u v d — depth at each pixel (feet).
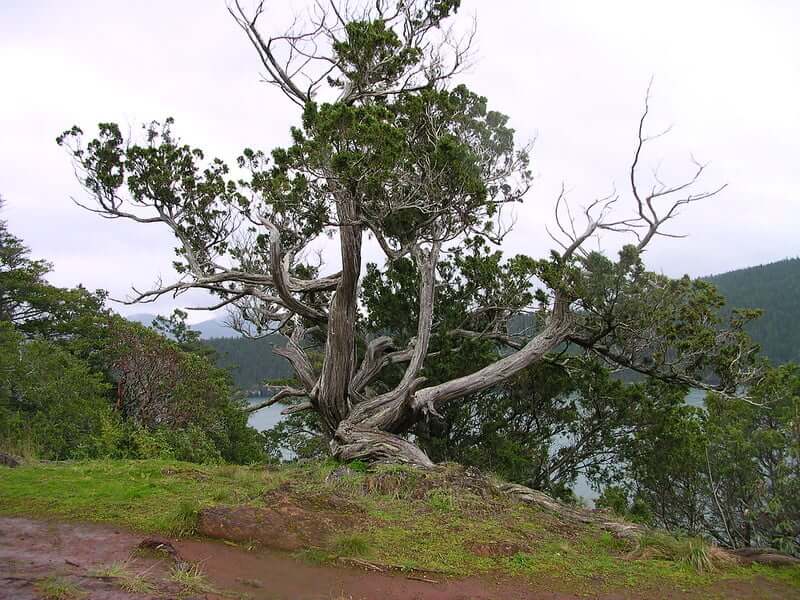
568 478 60.49
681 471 49.08
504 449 54.80
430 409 46.91
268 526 20.16
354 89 52.34
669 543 22.98
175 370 59.36
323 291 59.88
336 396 51.60
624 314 50.88
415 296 65.92
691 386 54.19
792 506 28.09
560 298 51.24
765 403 43.80
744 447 38.06
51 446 40.75
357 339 67.62
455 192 46.09
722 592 18.80
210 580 16.26
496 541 22.06
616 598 17.98
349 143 39.55
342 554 19.19
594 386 58.13
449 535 22.63
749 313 51.57
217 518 20.16
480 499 28.02
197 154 58.18
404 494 28.48
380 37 47.70
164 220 58.59
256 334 73.41
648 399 57.57
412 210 50.65
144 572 15.99
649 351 54.65
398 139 39.22
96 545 18.20
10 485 25.35
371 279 68.59
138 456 41.60
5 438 38.19
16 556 16.60
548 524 25.62
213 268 63.00
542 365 60.03
